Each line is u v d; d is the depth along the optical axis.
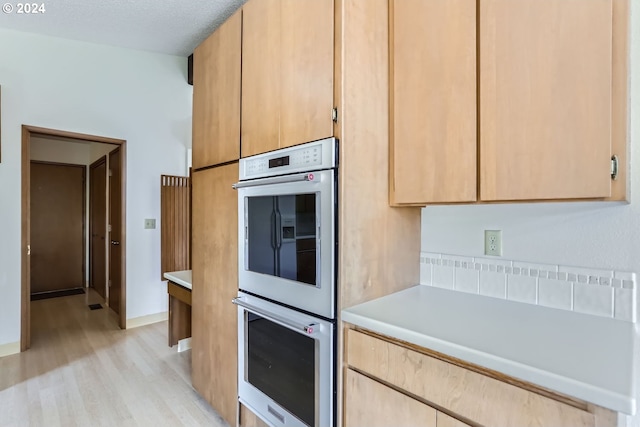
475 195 1.20
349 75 1.29
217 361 1.98
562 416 0.77
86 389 2.34
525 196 1.10
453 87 1.25
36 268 4.96
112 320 3.82
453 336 1.00
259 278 1.63
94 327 3.59
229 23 1.87
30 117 3.00
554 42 1.05
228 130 1.88
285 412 1.49
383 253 1.45
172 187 3.85
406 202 1.40
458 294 1.50
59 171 5.14
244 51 1.75
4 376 2.52
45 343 3.15
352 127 1.30
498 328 1.07
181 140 3.91
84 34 3.07
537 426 0.81
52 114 3.11
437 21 1.29
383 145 1.42
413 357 1.04
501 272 1.43
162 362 2.78
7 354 2.89
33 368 2.65
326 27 1.32
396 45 1.41
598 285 1.19
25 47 2.98
